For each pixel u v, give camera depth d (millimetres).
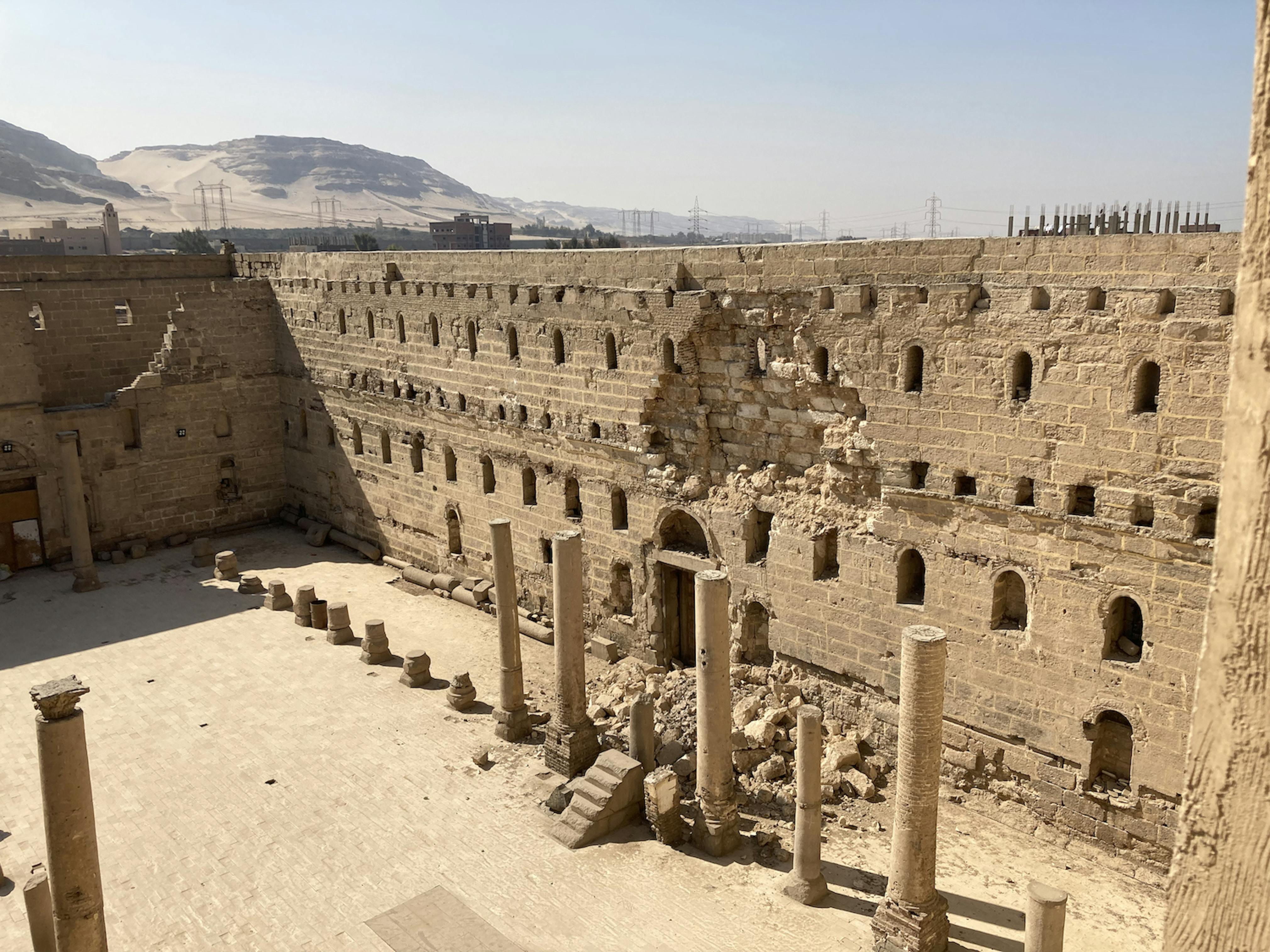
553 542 25172
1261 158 4039
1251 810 4418
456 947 19250
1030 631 21516
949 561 22828
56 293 43594
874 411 23828
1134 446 19312
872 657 24875
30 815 24469
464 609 38156
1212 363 18000
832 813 23297
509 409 35062
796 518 26156
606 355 30562
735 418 27812
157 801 24688
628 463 30688
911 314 22562
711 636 21281
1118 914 19219
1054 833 21703
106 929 20078
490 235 176125
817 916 19594
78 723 16781
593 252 30375
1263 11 4012
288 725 28641
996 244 20969
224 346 47344
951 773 23641
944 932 18281
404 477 41812
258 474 49500
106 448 44156
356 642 34906
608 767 23781
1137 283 18859
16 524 42562
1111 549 19922
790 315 25422
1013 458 21266
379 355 41625
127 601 39312
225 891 21219
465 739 27750
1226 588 4391
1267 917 4422
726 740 21828
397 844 22781
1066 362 20078
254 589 40094
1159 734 19703
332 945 19500
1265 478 4164
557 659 25453
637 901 20422
